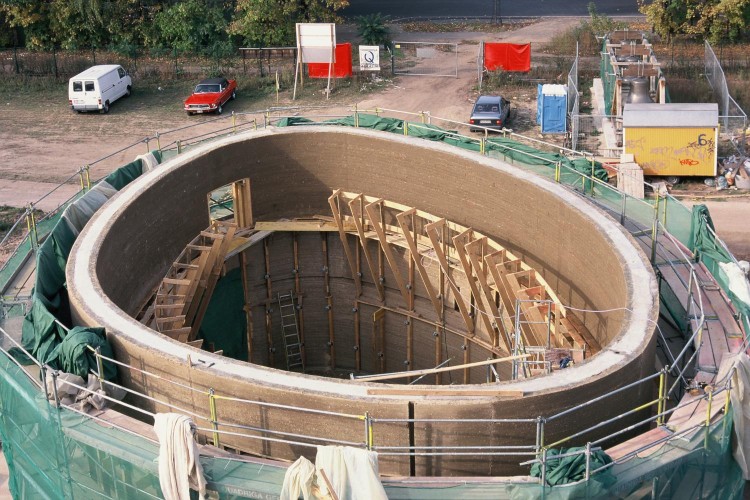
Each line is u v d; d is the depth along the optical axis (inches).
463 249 1213.7
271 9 2295.8
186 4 2386.8
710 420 731.4
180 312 1136.2
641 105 1641.2
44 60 2336.4
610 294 976.3
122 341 818.8
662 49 2313.0
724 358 842.2
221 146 1282.0
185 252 1228.5
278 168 1349.7
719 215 1550.2
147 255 1134.4
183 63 2351.1
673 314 946.7
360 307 1437.0
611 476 671.1
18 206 1673.2
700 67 2166.6
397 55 2362.2
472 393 717.3
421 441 724.7
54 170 1829.5
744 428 768.3
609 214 1082.7
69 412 771.4
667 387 871.7
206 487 686.5
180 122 2043.6
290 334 1456.7
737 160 1678.2
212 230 1295.5
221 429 776.3
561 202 1077.1
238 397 755.4
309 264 1434.5
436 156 1250.6
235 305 1387.8
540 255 1151.0
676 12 2288.4
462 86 2151.8
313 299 1455.5
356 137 1318.9
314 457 748.6
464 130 1909.4
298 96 2124.8
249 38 2347.4
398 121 1390.3
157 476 716.0
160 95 2197.3
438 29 2586.1
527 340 1069.8
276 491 677.3
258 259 1396.4
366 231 1360.7
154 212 1145.4
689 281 930.7
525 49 2144.4
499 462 732.7
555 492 660.7
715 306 940.0
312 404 729.6
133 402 837.8
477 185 1214.9
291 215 1384.1
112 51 2431.1
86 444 749.9
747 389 766.5
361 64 2186.3
